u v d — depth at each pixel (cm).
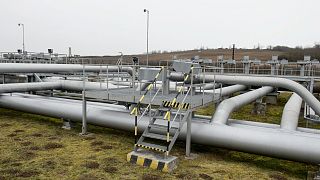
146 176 652
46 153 798
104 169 693
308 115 1048
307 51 7606
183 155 809
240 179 665
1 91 1217
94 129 1062
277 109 1641
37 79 1755
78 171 680
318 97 1909
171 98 810
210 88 1398
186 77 795
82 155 788
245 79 1049
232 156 830
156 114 777
